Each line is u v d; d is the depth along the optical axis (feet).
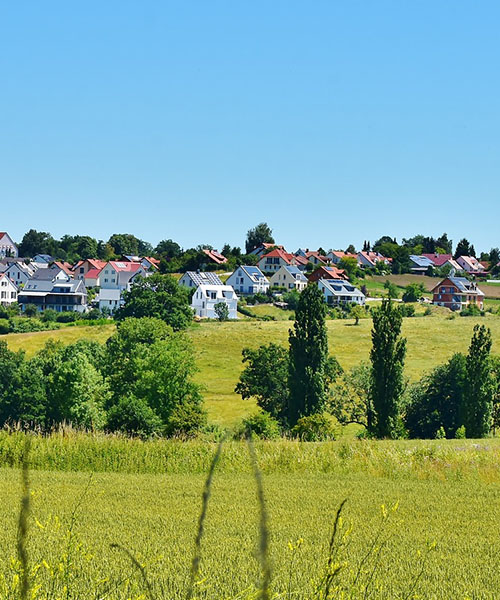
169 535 98.84
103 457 170.81
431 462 173.99
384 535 102.17
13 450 169.07
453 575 80.79
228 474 165.99
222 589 64.49
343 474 168.55
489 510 128.77
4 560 71.46
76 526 98.94
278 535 101.14
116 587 58.23
